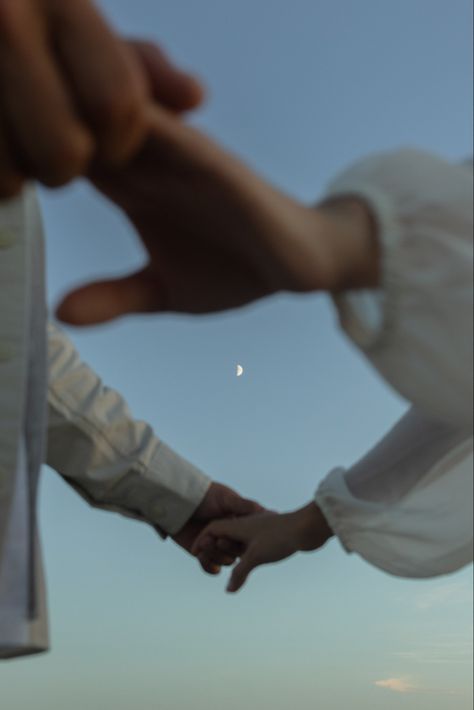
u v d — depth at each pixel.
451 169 0.54
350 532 0.94
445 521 0.86
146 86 0.35
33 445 0.74
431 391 0.54
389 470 0.94
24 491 0.73
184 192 0.38
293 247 0.41
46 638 0.80
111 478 1.15
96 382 1.16
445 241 0.50
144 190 0.38
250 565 1.07
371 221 0.49
